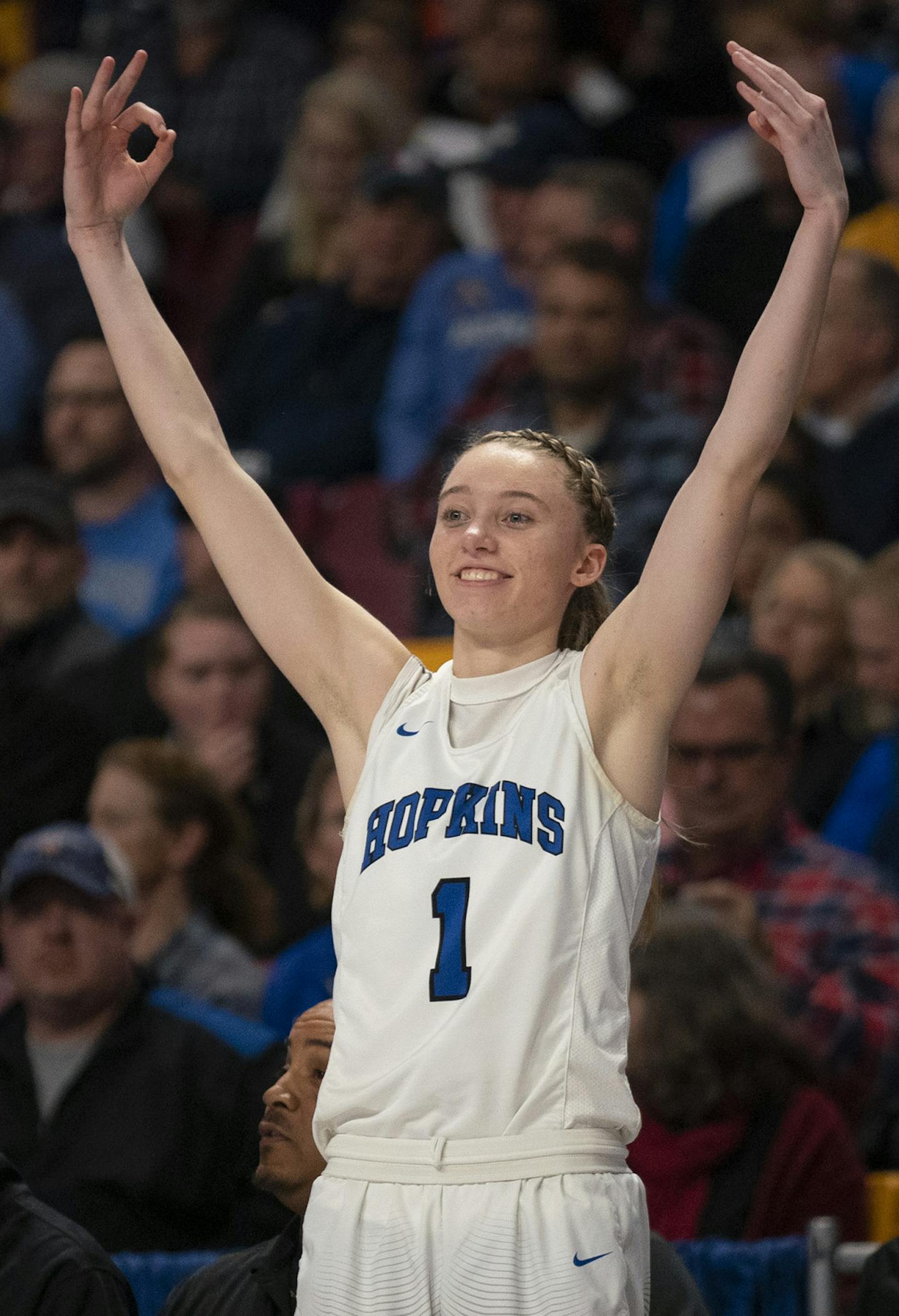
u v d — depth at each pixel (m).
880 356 24.45
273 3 37.06
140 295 11.02
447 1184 8.86
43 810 21.66
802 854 17.97
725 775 17.78
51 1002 15.73
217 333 32.03
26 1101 15.73
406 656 10.40
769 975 14.65
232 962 18.34
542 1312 8.61
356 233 28.92
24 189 33.62
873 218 27.84
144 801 18.69
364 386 28.58
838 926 17.39
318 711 10.46
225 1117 15.03
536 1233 8.73
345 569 26.36
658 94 33.28
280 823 21.09
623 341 23.92
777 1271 12.43
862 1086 16.23
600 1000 9.13
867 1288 11.47
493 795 9.41
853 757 20.30
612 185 26.84
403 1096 8.95
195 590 25.14
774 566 22.00
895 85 28.25
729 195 29.55
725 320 28.02
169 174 34.25
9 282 32.34
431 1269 8.80
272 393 29.28
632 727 9.56
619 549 22.53
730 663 17.94
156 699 22.09
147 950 18.36
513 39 32.06
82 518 27.69
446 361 27.53
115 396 27.58
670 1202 13.81
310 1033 11.05
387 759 9.82
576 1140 8.92
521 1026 8.94
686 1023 14.02
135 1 36.62
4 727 21.89
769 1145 13.81
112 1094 15.30
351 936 9.45
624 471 23.53
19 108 33.84
